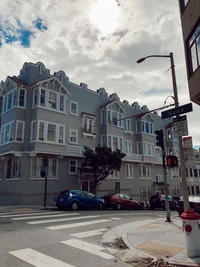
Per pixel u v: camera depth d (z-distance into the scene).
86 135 26.52
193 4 9.91
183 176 9.07
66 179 23.73
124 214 15.22
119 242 7.60
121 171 30.19
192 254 5.82
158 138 12.53
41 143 21.50
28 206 19.05
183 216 6.07
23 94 22.53
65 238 7.97
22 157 21.06
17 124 21.52
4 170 23.41
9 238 7.79
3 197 22.69
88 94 28.28
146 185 33.72
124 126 32.03
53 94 23.67
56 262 5.65
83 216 13.35
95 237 8.24
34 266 5.36
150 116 36.12
